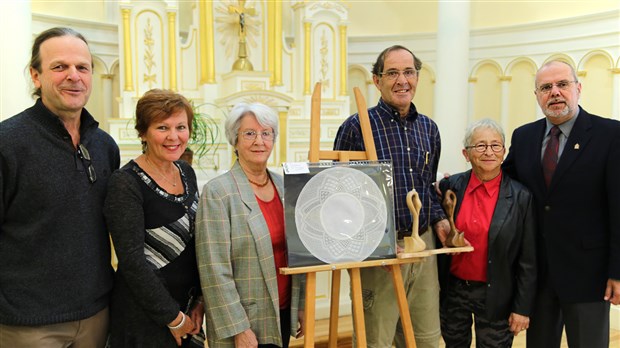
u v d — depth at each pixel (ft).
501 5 19.88
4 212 4.71
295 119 20.75
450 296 7.16
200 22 19.53
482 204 6.81
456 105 18.47
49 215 4.75
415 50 22.00
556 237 6.59
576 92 6.51
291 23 22.45
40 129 4.80
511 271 6.70
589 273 6.49
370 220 5.98
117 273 5.31
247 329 5.29
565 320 6.75
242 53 19.60
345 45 21.72
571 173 6.47
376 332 6.66
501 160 6.68
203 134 14.49
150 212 5.19
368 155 6.30
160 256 5.26
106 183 5.30
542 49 18.81
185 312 5.46
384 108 6.76
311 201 5.75
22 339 4.74
